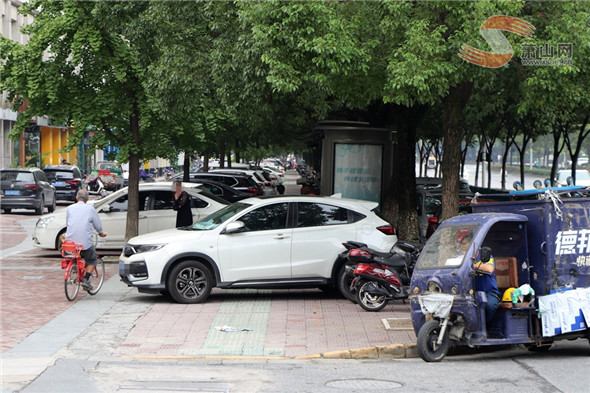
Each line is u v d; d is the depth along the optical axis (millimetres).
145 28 19094
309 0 14523
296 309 13844
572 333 10664
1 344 10688
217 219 14906
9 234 27250
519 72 15984
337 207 14891
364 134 25328
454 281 10086
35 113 19828
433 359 10109
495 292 10289
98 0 18422
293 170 139500
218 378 8891
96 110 19625
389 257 13727
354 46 14758
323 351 10562
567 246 10531
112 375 8945
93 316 12906
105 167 55156
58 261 19891
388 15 14641
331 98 25625
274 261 14453
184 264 14242
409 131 23125
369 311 13633
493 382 8766
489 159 42875
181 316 13031
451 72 14289
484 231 10227
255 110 21516
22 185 35719
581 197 10828
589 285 10664
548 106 15711
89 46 19203
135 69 19766
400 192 23047
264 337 11422
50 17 19547
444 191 16062
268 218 14617
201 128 22406
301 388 8422
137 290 15867
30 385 8344
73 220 14617
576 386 8539
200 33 20031
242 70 18406
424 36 14242
